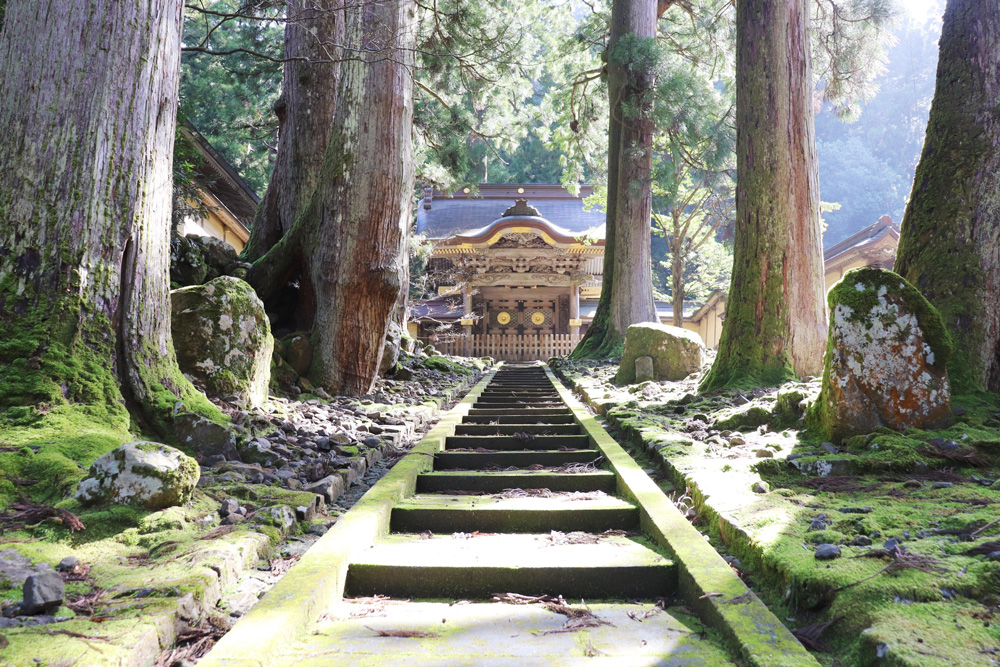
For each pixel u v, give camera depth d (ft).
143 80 15.43
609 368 47.42
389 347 32.65
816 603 8.13
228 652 7.00
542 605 9.74
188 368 18.83
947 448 13.69
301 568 9.56
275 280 28.86
